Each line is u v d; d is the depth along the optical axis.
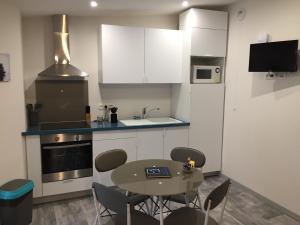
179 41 4.05
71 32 3.80
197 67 3.94
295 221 2.98
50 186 3.36
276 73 3.15
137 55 3.82
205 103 4.02
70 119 3.92
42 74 3.37
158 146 3.84
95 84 4.00
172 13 4.14
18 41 3.04
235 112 3.88
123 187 2.18
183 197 2.67
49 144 3.29
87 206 3.31
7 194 2.57
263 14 3.32
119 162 3.03
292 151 3.01
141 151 3.76
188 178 2.37
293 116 2.98
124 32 3.71
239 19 3.73
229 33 3.97
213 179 4.17
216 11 3.91
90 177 3.54
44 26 3.66
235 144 3.92
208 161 4.17
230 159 4.05
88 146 3.49
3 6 2.93
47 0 2.97
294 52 2.81
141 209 3.05
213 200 1.93
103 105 4.09
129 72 3.80
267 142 3.34
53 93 3.79
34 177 3.27
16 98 3.08
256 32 3.45
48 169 3.33
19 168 3.16
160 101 4.46
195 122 4.01
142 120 4.16
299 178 2.95
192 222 2.14
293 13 2.93
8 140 3.08
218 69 4.07
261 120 3.42
